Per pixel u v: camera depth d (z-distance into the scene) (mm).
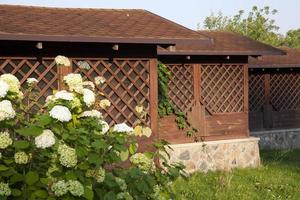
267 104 15406
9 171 3518
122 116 8867
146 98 9055
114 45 8312
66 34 7719
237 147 11852
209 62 11867
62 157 3555
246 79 12352
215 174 10797
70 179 3586
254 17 40781
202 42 8938
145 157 4258
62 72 8102
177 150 11109
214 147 11562
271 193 8906
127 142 4199
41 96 7953
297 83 15977
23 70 7914
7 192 3432
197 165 11305
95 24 8898
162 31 9031
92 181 3812
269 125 15445
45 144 3484
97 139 3852
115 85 8789
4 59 7711
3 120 3568
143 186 4016
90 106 4203
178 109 11492
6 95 3836
